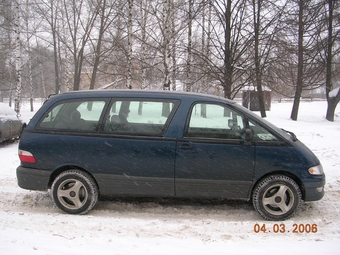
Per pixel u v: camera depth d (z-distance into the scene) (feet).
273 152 14.66
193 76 47.98
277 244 11.93
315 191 14.78
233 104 15.40
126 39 62.28
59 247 11.25
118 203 17.12
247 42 35.60
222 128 14.99
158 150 14.79
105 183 15.15
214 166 14.69
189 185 14.85
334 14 53.62
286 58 40.75
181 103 15.26
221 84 37.19
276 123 51.47
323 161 26.35
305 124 50.21
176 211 16.16
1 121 33.24
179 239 12.27
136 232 12.90
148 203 17.16
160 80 62.13
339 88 63.52
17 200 17.35
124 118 15.35
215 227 13.67
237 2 34.58
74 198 15.19
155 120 15.20
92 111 15.62
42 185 15.37
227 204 17.12
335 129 44.73
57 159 15.24
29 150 15.40
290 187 14.62
